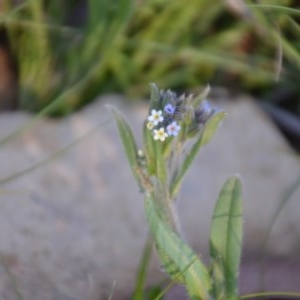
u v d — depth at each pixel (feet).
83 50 1.87
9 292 1.52
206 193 1.77
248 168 1.82
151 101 1.38
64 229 1.67
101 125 1.79
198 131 1.40
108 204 1.72
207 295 1.42
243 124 1.88
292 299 1.62
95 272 1.64
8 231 1.62
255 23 1.88
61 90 1.88
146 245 1.61
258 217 1.77
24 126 1.73
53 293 1.55
